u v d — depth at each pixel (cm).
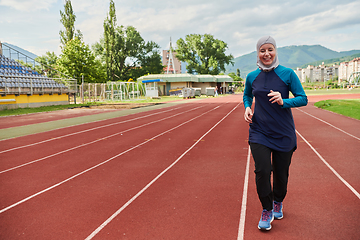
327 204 321
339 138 728
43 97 2266
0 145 732
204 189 383
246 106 290
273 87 262
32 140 801
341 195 347
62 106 2261
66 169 500
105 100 3145
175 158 567
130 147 686
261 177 255
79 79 3919
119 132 930
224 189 381
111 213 311
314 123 1020
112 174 464
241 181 414
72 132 943
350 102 1711
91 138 823
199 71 6750
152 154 607
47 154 623
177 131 932
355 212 297
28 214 313
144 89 3884
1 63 2252
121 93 3180
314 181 403
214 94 4728
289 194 356
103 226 279
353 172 441
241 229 266
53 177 454
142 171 480
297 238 246
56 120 1322
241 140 746
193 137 809
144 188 394
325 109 1565
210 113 1585
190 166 504
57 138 830
